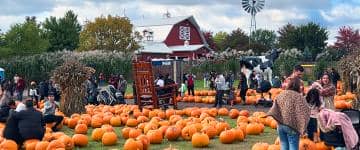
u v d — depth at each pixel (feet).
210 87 113.29
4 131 38.17
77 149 39.04
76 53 161.89
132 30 213.05
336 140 31.48
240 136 41.32
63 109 59.82
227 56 169.68
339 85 90.17
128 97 98.58
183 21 260.42
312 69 140.05
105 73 157.79
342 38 258.37
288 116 28.12
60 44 246.47
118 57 161.27
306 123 28.07
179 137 43.14
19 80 88.99
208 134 42.65
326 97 36.94
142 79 66.18
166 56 226.38
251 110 69.00
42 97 82.12
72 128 51.78
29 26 193.88
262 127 45.37
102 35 205.05
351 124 30.89
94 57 157.58
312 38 262.47
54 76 59.98
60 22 248.93
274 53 100.73
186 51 241.35
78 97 60.13
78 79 59.62
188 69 167.53
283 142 29.12
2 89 57.98
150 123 45.52
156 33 255.50
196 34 268.62
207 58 173.58
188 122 45.73
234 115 58.13
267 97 79.97
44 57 148.36
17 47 188.55
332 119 30.94
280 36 276.00
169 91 69.36
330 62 135.03
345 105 64.85
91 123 52.19
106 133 40.98
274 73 139.85
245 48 268.00
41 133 38.11
